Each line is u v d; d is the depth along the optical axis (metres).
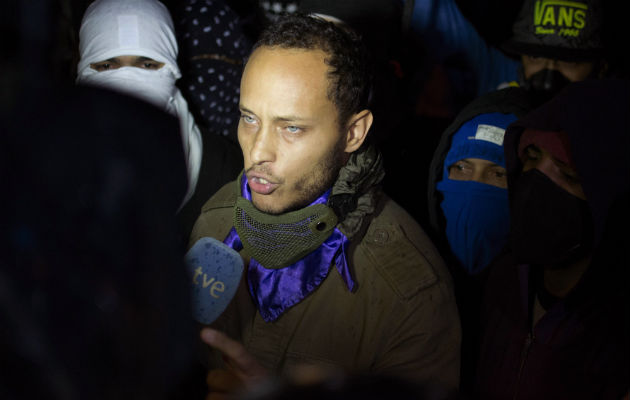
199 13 2.25
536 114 1.35
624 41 2.41
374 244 1.30
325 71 1.10
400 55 2.67
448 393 0.37
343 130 1.16
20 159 0.55
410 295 1.26
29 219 0.53
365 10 2.27
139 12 1.93
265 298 1.31
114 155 0.58
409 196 2.36
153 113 0.66
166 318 0.58
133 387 0.55
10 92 0.59
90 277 0.54
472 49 2.82
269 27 1.15
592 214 1.22
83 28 1.97
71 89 0.61
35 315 0.51
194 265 1.30
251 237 1.27
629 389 1.20
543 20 2.31
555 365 1.29
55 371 0.51
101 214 0.56
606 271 1.22
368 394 0.36
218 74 2.26
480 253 2.08
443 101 2.81
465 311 1.96
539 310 1.37
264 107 1.10
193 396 0.62
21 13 0.60
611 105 1.22
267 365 1.33
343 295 1.29
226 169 1.92
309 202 1.21
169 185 0.64
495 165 2.00
